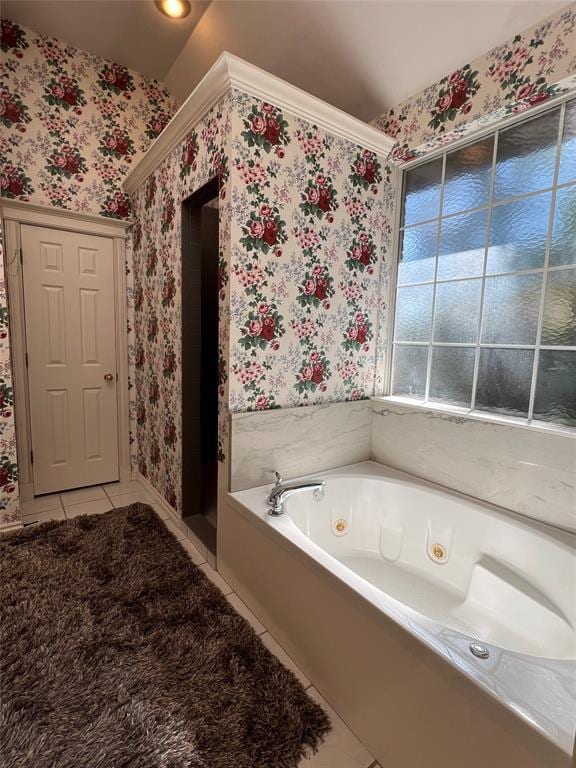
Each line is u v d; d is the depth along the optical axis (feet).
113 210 9.71
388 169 7.51
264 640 5.23
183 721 3.99
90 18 8.01
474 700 2.88
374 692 3.76
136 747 3.72
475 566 5.70
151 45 8.74
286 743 3.85
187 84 9.70
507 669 2.98
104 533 7.61
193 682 4.45
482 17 5.49
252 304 6.06
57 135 8.81
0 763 3.54
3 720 3.91
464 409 6.79
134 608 5.57
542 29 5.19
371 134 6.91
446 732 3.10
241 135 5.60
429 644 3.22
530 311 5.92
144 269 9.33
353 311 7.42
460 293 6.87
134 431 10.63
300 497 6.39
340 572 4.23
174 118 6.70
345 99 7.61
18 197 8.45
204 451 10.54
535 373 5.86
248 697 4.30
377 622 3.68
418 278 7.58
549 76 5.16
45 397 9.29
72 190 9.10
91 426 10.00
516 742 2.62
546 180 5.68
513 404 6.21
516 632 5.07
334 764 3.73
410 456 7.29
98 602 5.66
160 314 8.59
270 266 6.17
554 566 4.98
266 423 6.43
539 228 5.78
